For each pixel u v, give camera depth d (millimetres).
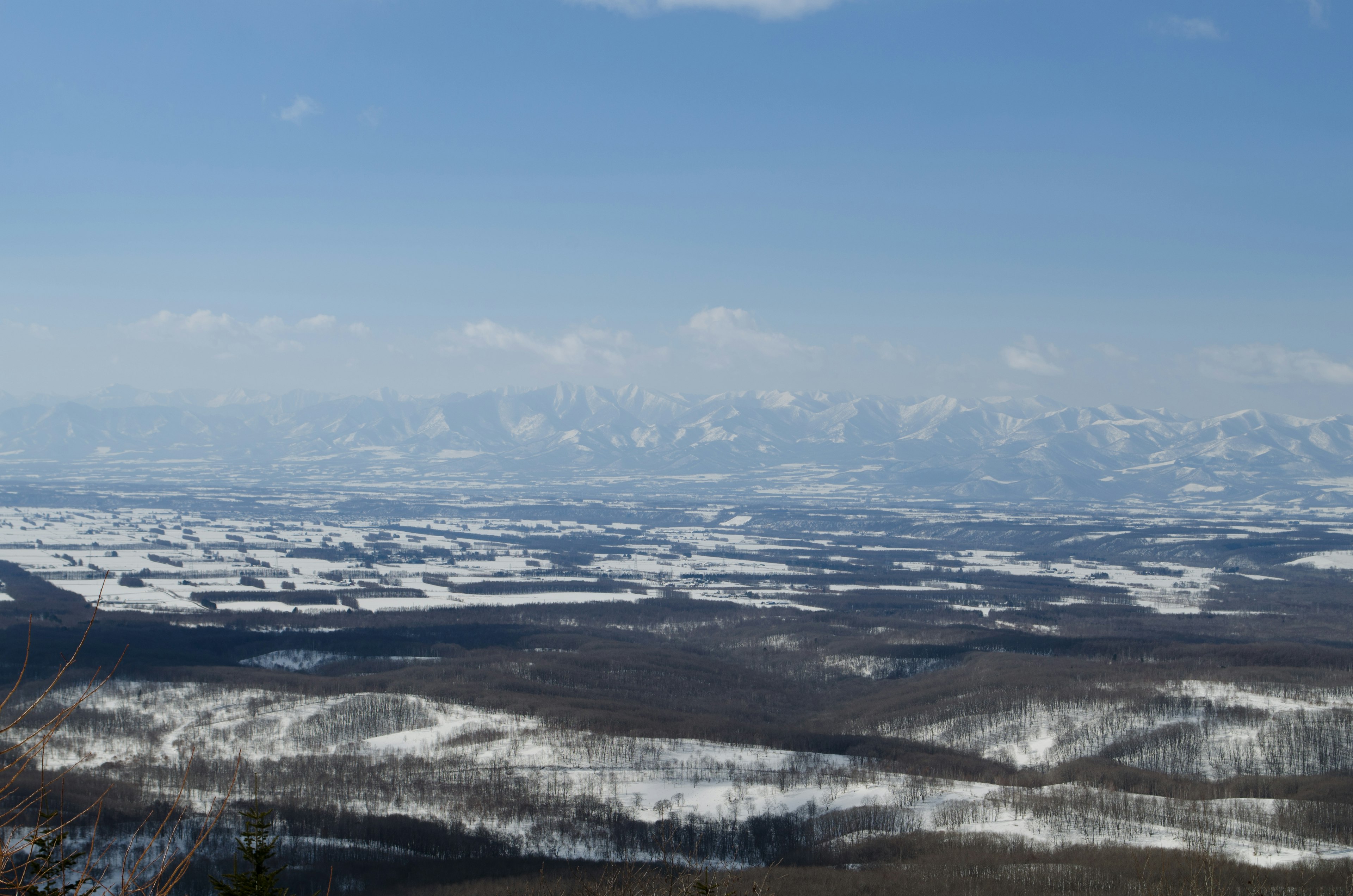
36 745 32469
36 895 34031
